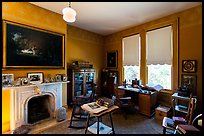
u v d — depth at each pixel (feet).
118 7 11.10
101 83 20.43
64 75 12.73
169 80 12.87
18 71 9.68
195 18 10.81
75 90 15.43
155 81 14.06
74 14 7.84
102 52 20.75
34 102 11.51
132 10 11.66
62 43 12.85
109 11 11.92
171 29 12.50
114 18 13.58
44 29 11.33
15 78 9.50
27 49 10.17
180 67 11.76
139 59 15.71
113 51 19.20
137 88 13.97
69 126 9.77
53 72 12.05
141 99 12.37
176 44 12.04
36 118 10.64
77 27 16.96
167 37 12.86
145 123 10.38
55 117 11.57
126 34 17.30
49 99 11.87
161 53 13.38
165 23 12.89
